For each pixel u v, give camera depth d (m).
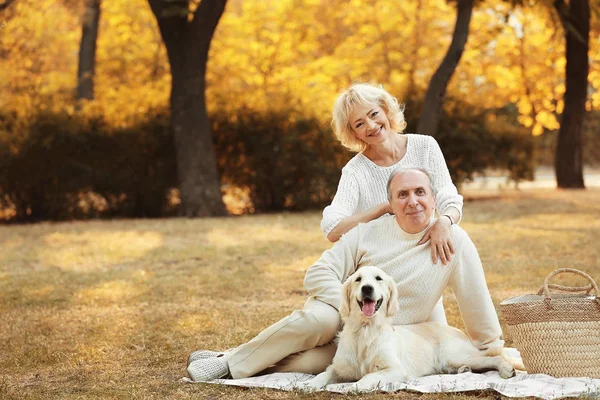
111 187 18.14
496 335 4.28
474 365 4.16
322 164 18.50
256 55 22.66
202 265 9.46
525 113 25.38
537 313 3.98
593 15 21.11
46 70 26.11
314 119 18.72
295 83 21.34
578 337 3.92
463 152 20.47
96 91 22.80
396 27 23.03
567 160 21.75
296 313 4.24
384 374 3.90
